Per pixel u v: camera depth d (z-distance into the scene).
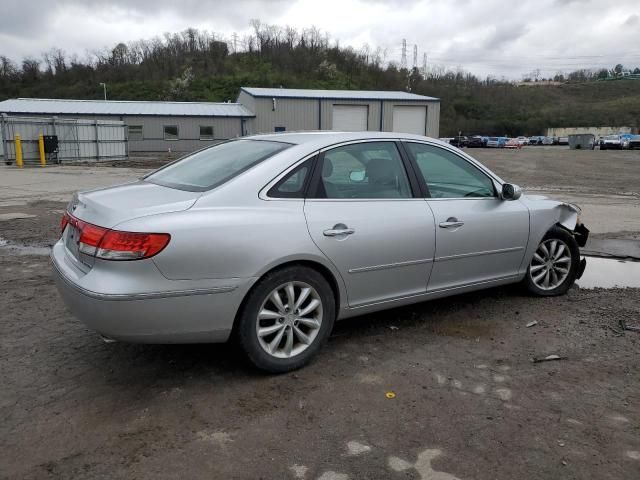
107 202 3.37
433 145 4.40
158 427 2.93
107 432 2.88
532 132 100.88
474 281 4.51
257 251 3.26
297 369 3.61
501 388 3.39
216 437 2.84
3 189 15.02
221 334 3.29
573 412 3.11
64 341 4.07
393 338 4.18
